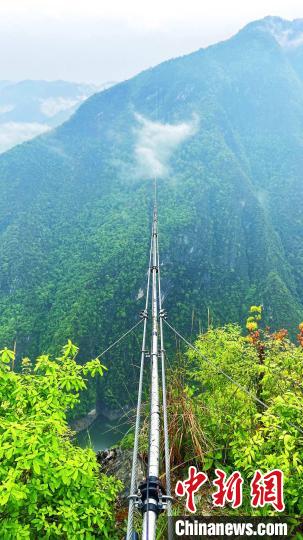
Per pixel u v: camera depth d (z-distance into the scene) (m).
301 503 3.82
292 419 4.08
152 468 3.14
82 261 127.75
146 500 2.89
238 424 5.28
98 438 43.25
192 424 4.91
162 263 121.44
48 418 3.95
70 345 4.95
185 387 5.81
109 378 63.69
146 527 2.65
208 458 4.89
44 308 113.12
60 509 3.50
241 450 4.38
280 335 6.91
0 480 3.38
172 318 105.31
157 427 3.68
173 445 4.93
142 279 113.12
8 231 142.50
